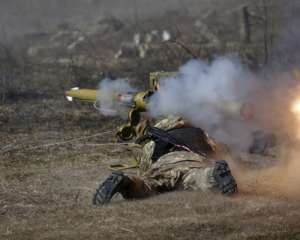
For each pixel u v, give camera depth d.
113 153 40.03
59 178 34.47
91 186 32.81
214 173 28.22
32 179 34.22
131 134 35.72
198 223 24.80
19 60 82.06
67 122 49.09
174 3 137.50
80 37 106.25
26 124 48.53
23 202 29.62
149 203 27.73
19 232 24.95
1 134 45.34
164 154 31.78
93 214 26.56
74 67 71.50
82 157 39.12
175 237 23.64
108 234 24.14
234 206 26.92
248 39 91.88
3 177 34.59
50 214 27.22
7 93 59.31
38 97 59.06
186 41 91.88
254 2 96.81
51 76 70.19
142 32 103.38
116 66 77.44
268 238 23.48
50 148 41.38
